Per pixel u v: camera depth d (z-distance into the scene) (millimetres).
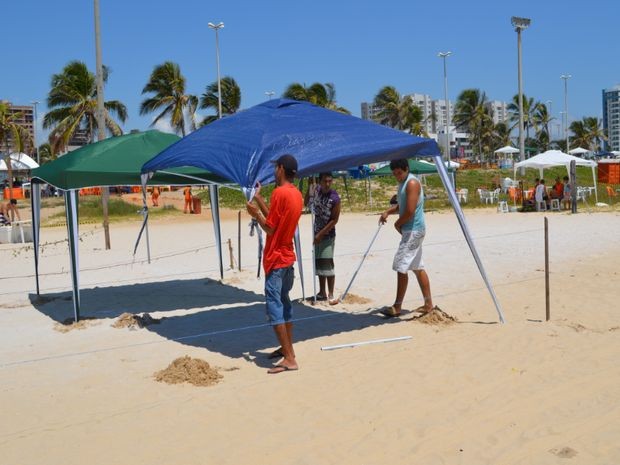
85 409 5027
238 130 7484
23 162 39688
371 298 9180
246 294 10031
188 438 4371
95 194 47312
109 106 44219
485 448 4031
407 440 4191
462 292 9328
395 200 21953
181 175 9242
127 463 4027
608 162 51875
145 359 6438
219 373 5828
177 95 48906
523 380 5277
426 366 5766
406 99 70250
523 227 19391
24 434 4547
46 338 7605
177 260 14453
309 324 7641
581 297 8562
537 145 91188
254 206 5949
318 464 3898
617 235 16047
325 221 8711
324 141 7141
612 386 5051
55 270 13609
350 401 4949
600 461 3799
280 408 4859
